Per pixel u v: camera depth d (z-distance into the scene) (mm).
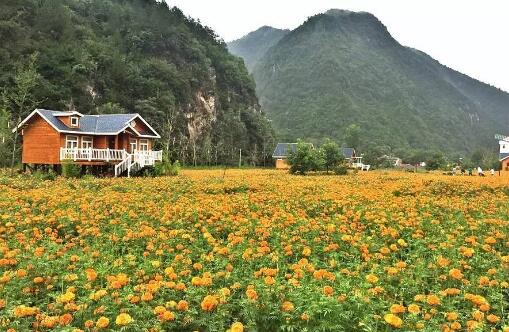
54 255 8633
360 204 16266
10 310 5895
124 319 5398
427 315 5867
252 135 113125
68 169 32188
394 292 7172
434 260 8875
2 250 8492
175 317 5820
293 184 26156
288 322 5809
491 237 9961
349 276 7609
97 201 15914
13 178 27234
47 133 37312
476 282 7434
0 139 40438
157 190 21734
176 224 12172
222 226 12133
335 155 55438
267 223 11680
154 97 88750
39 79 69625
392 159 117875
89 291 6680
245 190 23469
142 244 10211
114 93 83750
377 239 10711
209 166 85125
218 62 122562
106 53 90250
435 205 16547
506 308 6852
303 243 10203
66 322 5457
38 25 84438
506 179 38562
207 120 101875
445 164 86062
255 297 6117
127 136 42250
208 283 6656
